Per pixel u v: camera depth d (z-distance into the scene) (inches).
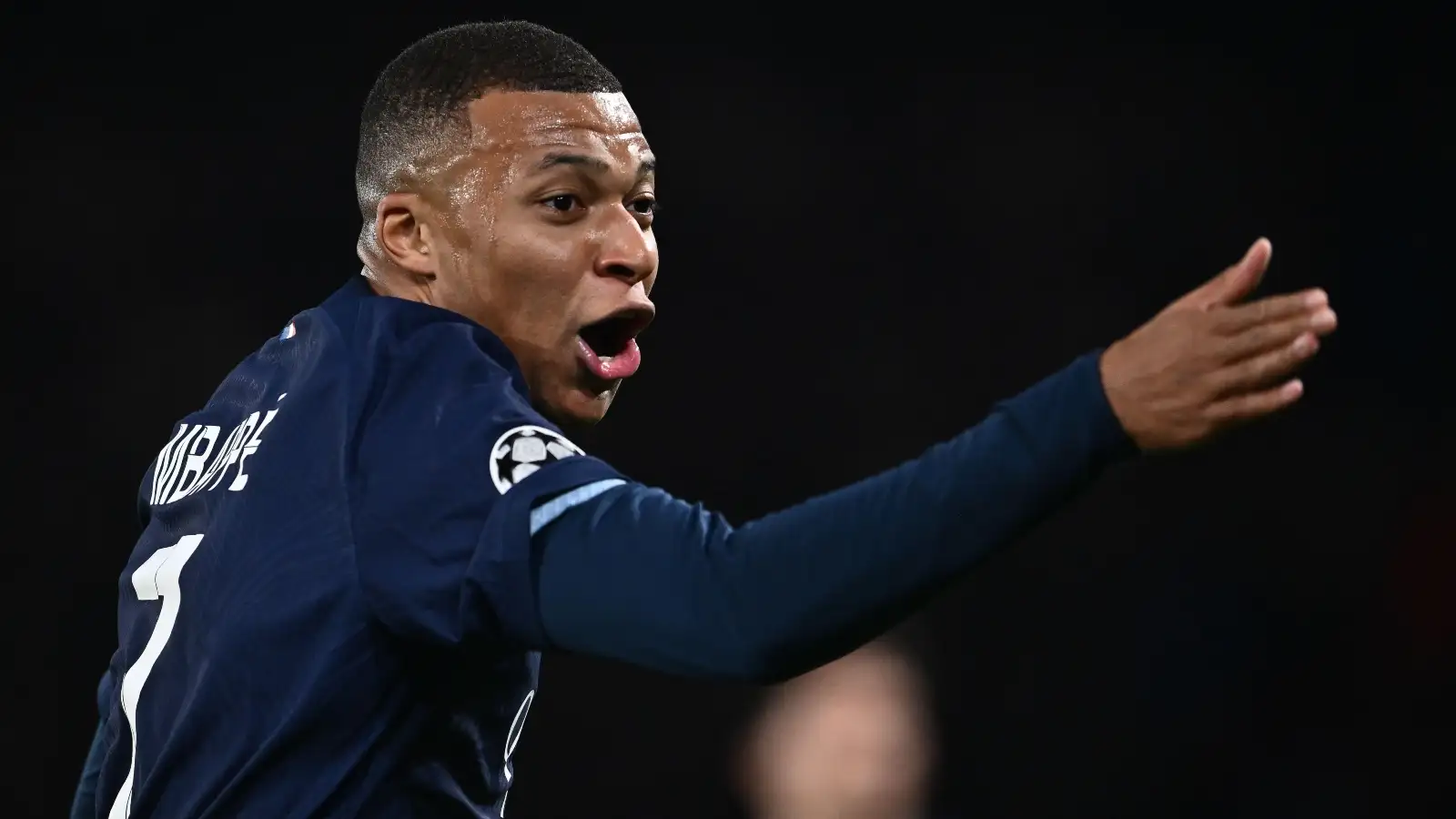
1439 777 1063.6
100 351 1045.2
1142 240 1189.1
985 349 1167.6
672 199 1165.1
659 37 1174.3
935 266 1175.0
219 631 267.7
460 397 263.7
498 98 298.4
